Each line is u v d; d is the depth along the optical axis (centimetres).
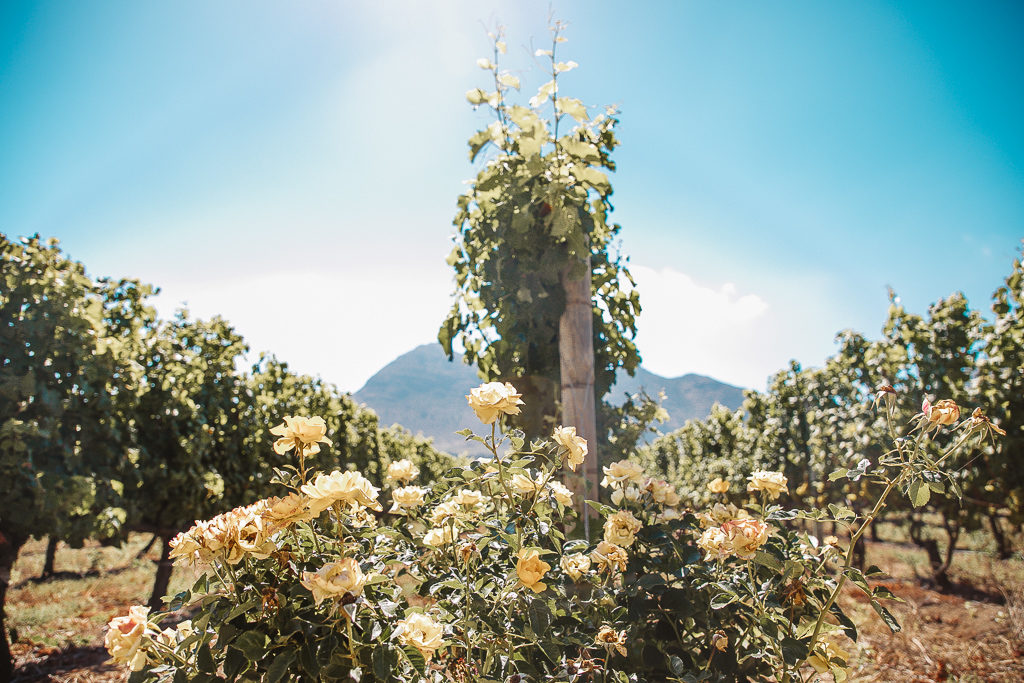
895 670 427
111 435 531
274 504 135
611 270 321
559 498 180
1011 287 618
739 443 1252
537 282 272
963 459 657
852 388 1032
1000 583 658
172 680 128
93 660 516
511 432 196
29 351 477
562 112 277
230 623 129
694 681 161
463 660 163
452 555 182
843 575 166
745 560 194
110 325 664
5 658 453
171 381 711
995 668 425
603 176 269
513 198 279
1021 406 600
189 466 675
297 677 128
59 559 1255
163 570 679
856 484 862
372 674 127
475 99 309
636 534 204
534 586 146
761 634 182
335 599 120
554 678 151
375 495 149
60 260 527
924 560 1031
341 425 1211
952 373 714
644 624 190
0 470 423
